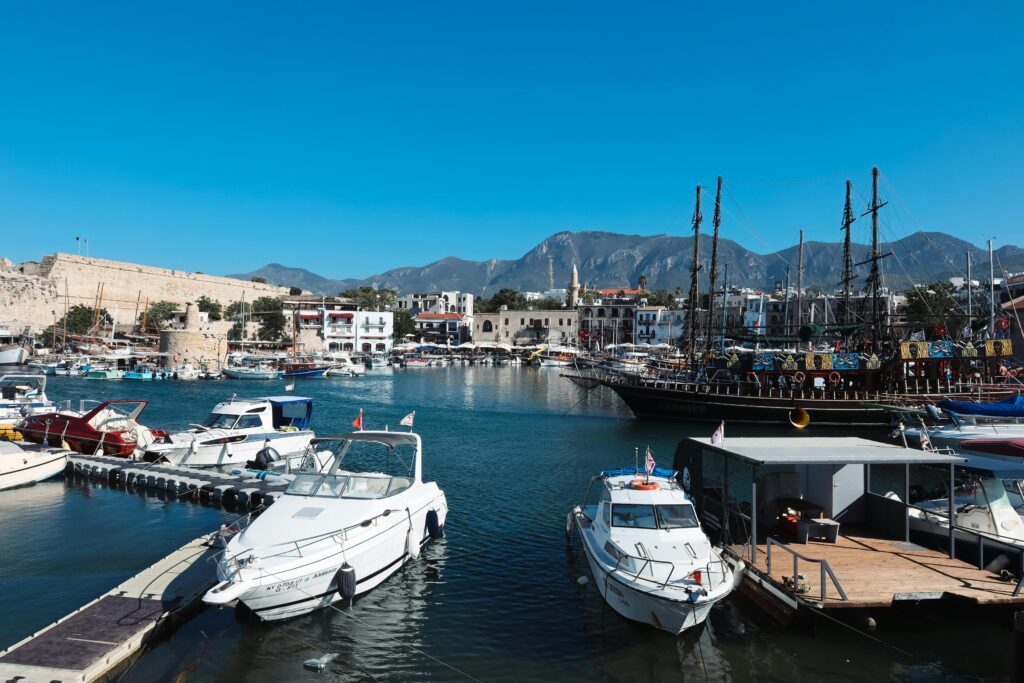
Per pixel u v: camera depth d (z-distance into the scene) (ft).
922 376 160.25
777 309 418.31
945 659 44.04
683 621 44.68
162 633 45.27
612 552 50.78
